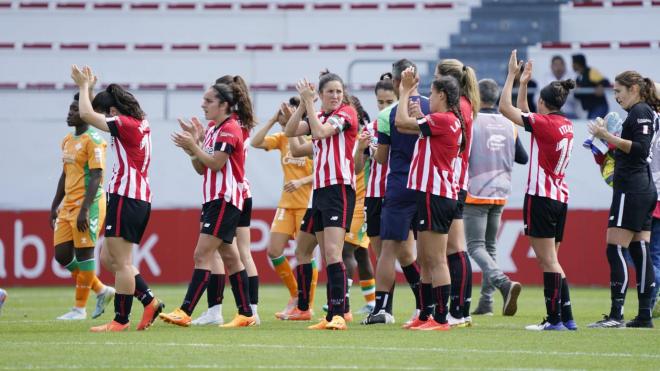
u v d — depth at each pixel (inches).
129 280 1216.8
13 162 2354.8
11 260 2311.8
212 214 1249.4
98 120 1176.8
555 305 1230.9
